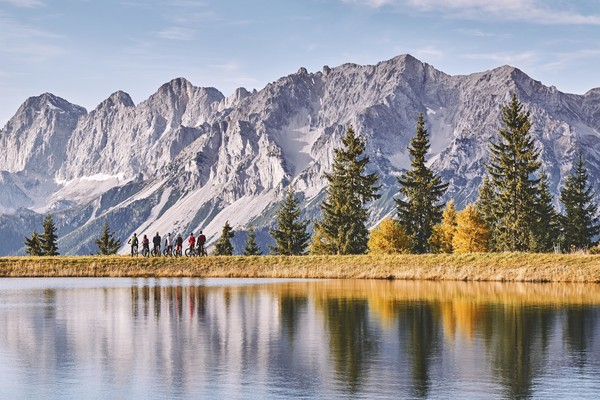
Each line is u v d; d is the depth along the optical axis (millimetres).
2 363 28875
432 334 35562
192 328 37562
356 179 121188
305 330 36875
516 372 27391
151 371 27547
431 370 27703
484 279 69125
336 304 48031
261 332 36312
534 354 30594
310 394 24328
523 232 110875
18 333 35906
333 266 76438
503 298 51406
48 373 27250
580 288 59406
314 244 122375
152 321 40000
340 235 119312
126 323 39281
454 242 108750
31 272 77500
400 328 37438
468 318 40875
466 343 33125
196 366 28438
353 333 35906
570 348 31906
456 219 115375
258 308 46000
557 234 125000
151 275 77125
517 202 111625
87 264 78875
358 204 121438
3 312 43812
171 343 33188
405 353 30875
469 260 72938
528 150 111562
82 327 37844
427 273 71938
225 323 39281
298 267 77125
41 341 33688
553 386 25312
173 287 61938
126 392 24594
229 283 66812
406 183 117500
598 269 66812
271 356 30281
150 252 89188
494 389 24953
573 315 41906
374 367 28250
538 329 36906
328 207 121875
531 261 70125
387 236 111375
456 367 28219
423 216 117500
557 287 60438
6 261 80250
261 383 25750
